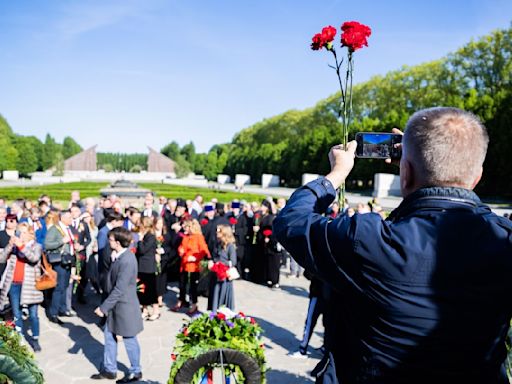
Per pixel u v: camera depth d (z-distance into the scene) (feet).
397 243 3.97
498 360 4.12
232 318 12.98
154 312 26.35
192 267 27.14
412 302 3.85
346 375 4.42
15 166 257.75
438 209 4.20
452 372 3.88
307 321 20.57
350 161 5.29
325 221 4.42
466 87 143.43
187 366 11.89
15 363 9.93
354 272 4.08
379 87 177.99
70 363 19.84
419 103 158.20
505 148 107.76
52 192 106.42
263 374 12.48
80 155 271.69
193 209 44.68
